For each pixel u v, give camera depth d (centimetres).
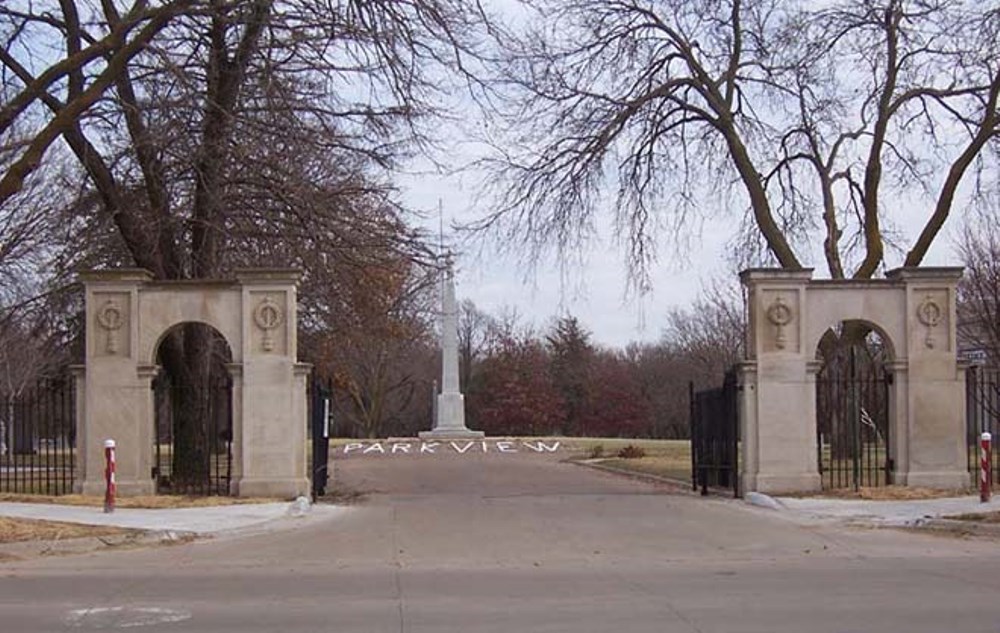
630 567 1465
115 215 2578
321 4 2278
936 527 1850
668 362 8762
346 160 2648
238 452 2330
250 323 2336
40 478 2830
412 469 4097
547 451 5588
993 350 4050
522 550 1652
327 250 2588
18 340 4047
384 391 8262
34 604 1171
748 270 2406
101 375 2339
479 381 8994
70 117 2044
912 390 2394
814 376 2395
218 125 2448
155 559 1567
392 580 1348
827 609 1095
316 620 1064
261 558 1575
